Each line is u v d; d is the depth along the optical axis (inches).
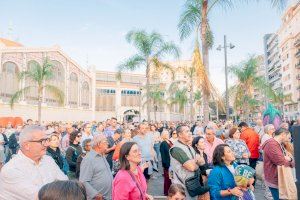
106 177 167.2
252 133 343.3
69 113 1756.9
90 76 2046.0
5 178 105.4
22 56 1411.2
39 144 112.2
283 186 200.5
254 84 1192.2
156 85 1771.7
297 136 95.3
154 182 389.4
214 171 162.1
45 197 53.1
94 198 158.1
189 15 483.2
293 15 2659.9
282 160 197.8
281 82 3216.0
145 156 329.7
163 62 929.5
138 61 924.6
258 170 276.8
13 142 515.2
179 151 170.2
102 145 169.0
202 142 210.5
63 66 1716.3
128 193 133.0
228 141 273.9
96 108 2341.3
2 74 1295.5
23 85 1378.0
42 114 1496.1
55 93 1061.1
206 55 452.8
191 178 166.4
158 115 2564.0
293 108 2728.8
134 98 2524.6
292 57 2691.9
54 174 121.2
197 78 439.8
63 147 341.7
